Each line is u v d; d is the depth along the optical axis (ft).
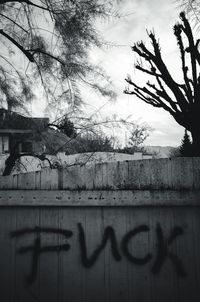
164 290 7.66
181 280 7.66
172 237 7.82
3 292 7.88
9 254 8.02
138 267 7.79
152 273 7.74
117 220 7.98
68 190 8.05
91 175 8.09
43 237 8.05
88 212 8.05
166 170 7.91
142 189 7.92
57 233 8.04
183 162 7.88
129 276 7.78
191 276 7.64
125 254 7.86
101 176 8.05
